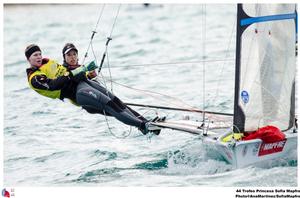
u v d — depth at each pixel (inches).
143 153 1280.8
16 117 1670.8
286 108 1113.4
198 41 2768.2
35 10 4640.8
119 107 1157.1
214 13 3782.0
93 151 1323.8
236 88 1072.2
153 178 1111.6
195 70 2119.8
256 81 1080.2
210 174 1104.8
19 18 4180.6
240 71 1069.1
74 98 1190.9
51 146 1385.3
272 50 1085.8
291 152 1119.0
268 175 1061.1
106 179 1131.9
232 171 1082.7
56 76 1187.3
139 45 2770.7
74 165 1242.0
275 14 1080.8
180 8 4185.5
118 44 2844.5
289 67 1107.9
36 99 1872.5
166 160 1221.7
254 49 1072.2
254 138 1060.5
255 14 1065.5
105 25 3543.3
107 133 1464.1
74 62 1221.7
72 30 3425.2
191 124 1189.1
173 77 2032.5
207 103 1665.8
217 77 1989.4
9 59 2662.4
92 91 1150.3
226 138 1093.1
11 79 2223.2
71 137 1450.5
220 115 1272.1
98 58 2506.2
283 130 1116.5
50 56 2637.8
